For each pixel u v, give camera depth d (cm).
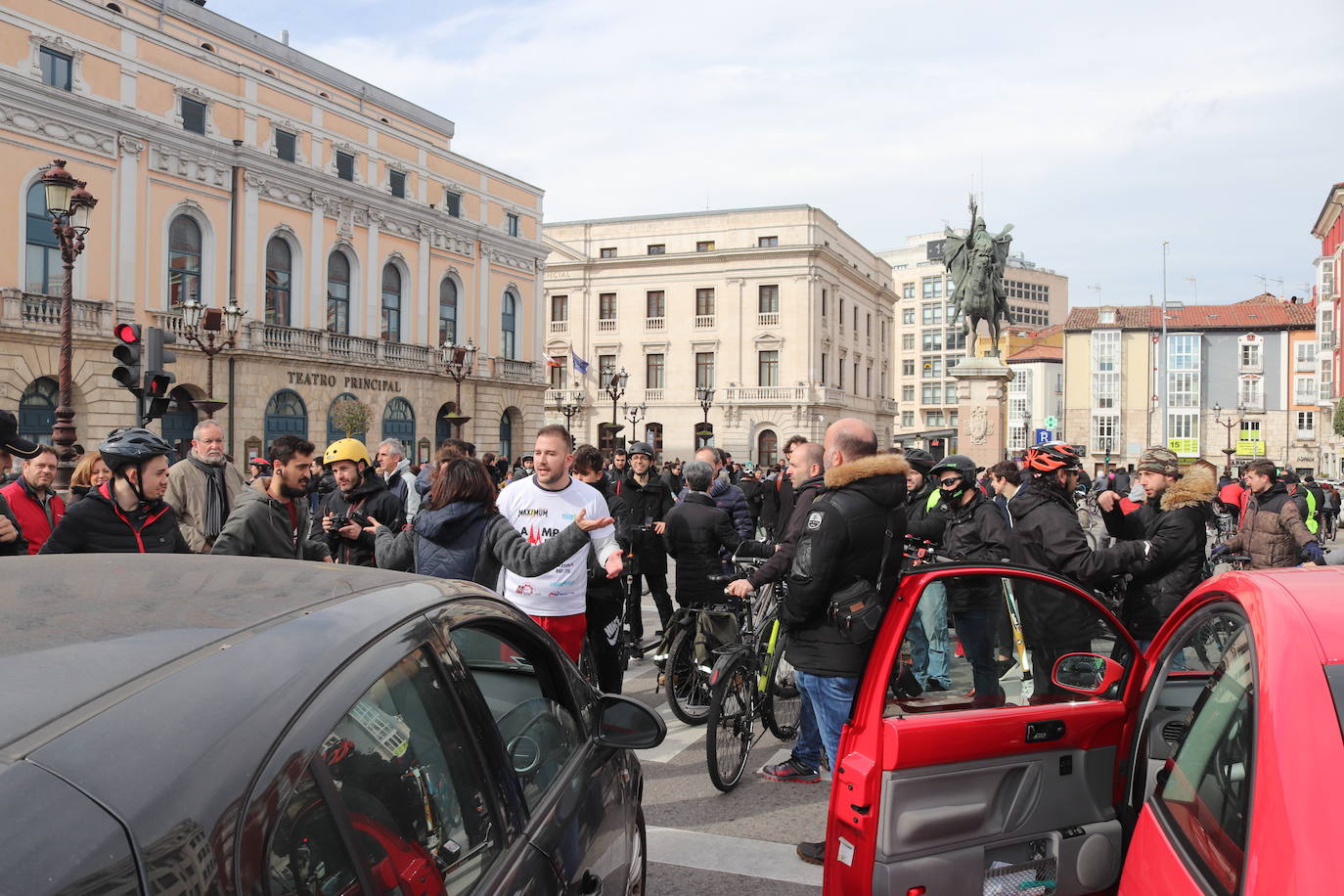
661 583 882
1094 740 352
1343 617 218
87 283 2606
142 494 473
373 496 691
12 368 2412
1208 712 246
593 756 288
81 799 116
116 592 185
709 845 464
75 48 2572
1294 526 801
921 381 10631
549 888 215
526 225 4512
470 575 489
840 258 5831
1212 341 7425
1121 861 352
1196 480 554
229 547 521
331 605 189
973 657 343
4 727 122
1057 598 357
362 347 3488
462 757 204
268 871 134
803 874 432
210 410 1343
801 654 427
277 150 3203
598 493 546
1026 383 8756
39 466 643
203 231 2961
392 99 4425
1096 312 7962
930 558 767
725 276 5575
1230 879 196
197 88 2922
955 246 2511
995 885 327
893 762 309
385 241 3647
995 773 330
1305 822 182
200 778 130
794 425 5428
